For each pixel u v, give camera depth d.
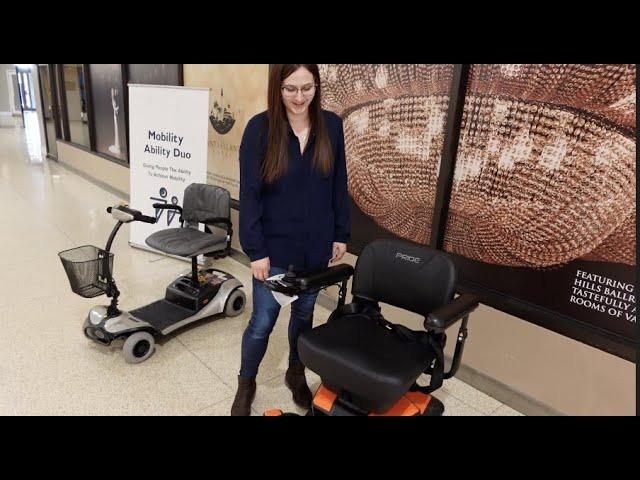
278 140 1.52
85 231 4.21
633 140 1.54
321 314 2.82
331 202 1.76
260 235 1.63
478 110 1.94
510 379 2.03
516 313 1.94
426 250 1.64
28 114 12.29
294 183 1.59
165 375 2.17
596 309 1.74
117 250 3.77
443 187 2.10
